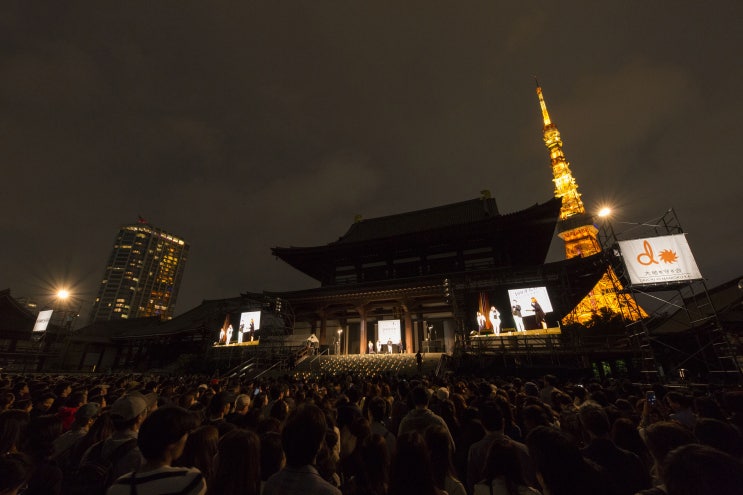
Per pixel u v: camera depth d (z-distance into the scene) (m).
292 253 47.25
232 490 2.75
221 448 3.02
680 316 25.75
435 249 43.16
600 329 28.20
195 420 3.07
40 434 3.58
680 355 23.44
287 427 2.97
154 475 2.62
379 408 5.45
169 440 2.77
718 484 1.94
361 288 38.00
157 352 46.44
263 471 3.50
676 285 16.02
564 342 23.95
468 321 29.67
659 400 7.09
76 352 46.97
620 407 7.68
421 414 5.17
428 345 36.44
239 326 38.50
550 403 8.16
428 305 39.34
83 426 4.91
